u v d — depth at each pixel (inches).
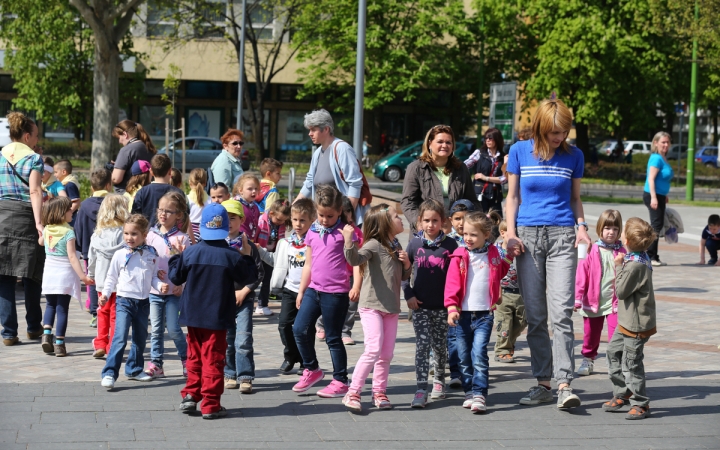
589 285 288.2
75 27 1520.7
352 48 1519.4
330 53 1549.0
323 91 1692.9
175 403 246.1
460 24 1525.6
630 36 1423.5
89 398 248.4
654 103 1510.8
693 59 1177.4
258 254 276.8
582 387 276.1
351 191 315.0
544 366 254.2
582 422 235.3
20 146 323.3
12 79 1761.8
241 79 1263.5
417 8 1547.7
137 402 245.8
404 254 246.8
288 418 234.7
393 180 1412.4
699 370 300.4
